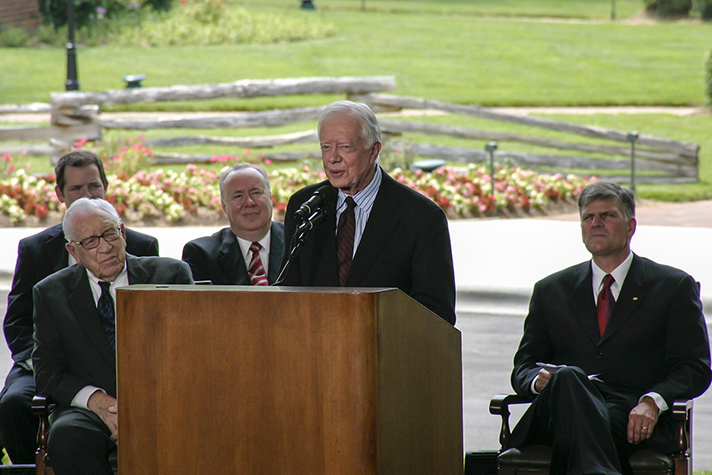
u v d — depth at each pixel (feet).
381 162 67.41
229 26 159.63
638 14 202.69
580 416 18.51
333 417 13.32
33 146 72.08
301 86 74.64
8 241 50.80
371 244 18.61
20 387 23.06
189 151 80.23
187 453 13.97
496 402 21.11
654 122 102.06
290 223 19.62
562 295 22.43
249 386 13.66
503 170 67.31
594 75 134.82
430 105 76.13
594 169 77.36
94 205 20.97
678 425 19.72
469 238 52.03
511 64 142.20
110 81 118.83
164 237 52.95
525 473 19.74
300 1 211.41
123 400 14.23
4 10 145.89
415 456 14.51
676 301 21.36
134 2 160.45
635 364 21.36
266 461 13.64
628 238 22.13
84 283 21.31
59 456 19.63
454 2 223.92
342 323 13.21
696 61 146.51
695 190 72.64
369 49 151.53
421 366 14.69
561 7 219.61
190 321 13.87
